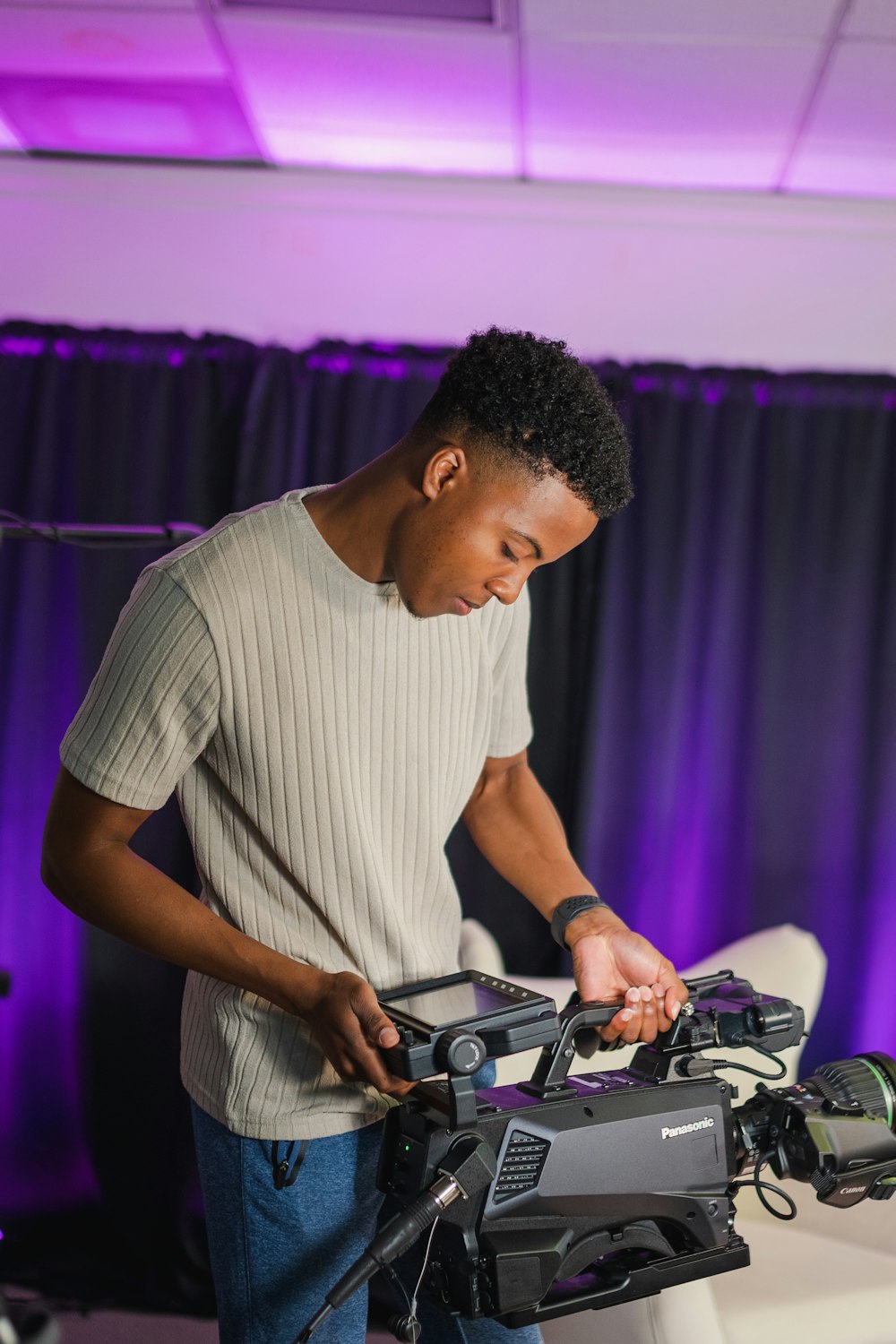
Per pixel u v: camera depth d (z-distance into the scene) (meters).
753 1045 1.07
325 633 1.05
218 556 1.03
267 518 1.06
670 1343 1.60
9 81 2.43
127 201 2.87
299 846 1.07
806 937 2.48
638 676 2.83
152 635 1.01
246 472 2.76
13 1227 2.73
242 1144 1.08
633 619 2.83
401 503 1.02
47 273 2.89
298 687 1.05
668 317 2.90
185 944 1.03
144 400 2.82
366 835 1.09
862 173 2.70
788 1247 2.02
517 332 1.00
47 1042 2.79
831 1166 1.00
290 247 2.89
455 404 0.97
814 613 2.86
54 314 2.90
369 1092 1.09
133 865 1.04
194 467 2.82
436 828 1.15
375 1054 0.93
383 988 1.09
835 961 2.88
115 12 2.14
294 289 2.90
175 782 1.05
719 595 2.85
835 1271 1.92
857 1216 2.09
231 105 2.51
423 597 1.02
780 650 2.87
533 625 2.85
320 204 2.87
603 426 0.96
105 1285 2.62
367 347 2.81
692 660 2.86
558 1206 0.92
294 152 2.73
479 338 0.99
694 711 2.87
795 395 2.84
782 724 2.88
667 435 2.81
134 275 2.89
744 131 2.52
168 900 1.04
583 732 2.80
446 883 1.19
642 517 2.82
